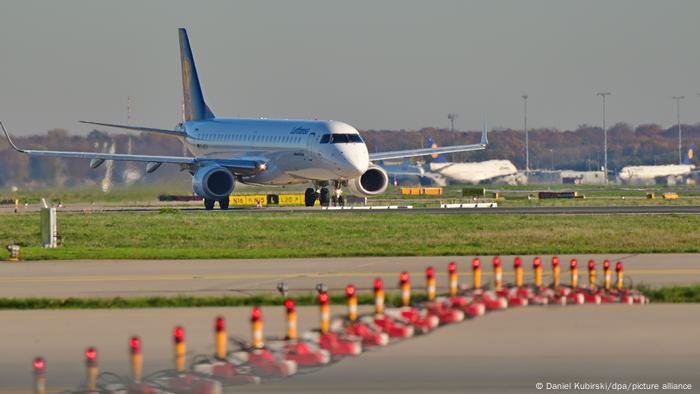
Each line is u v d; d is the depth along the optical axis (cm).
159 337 8762
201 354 7888
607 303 10325
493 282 11612
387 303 10200
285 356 7556
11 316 9900
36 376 6488
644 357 7744
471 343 8294
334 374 7350
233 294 11338
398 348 8144
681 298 10494
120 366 7706
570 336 8512
